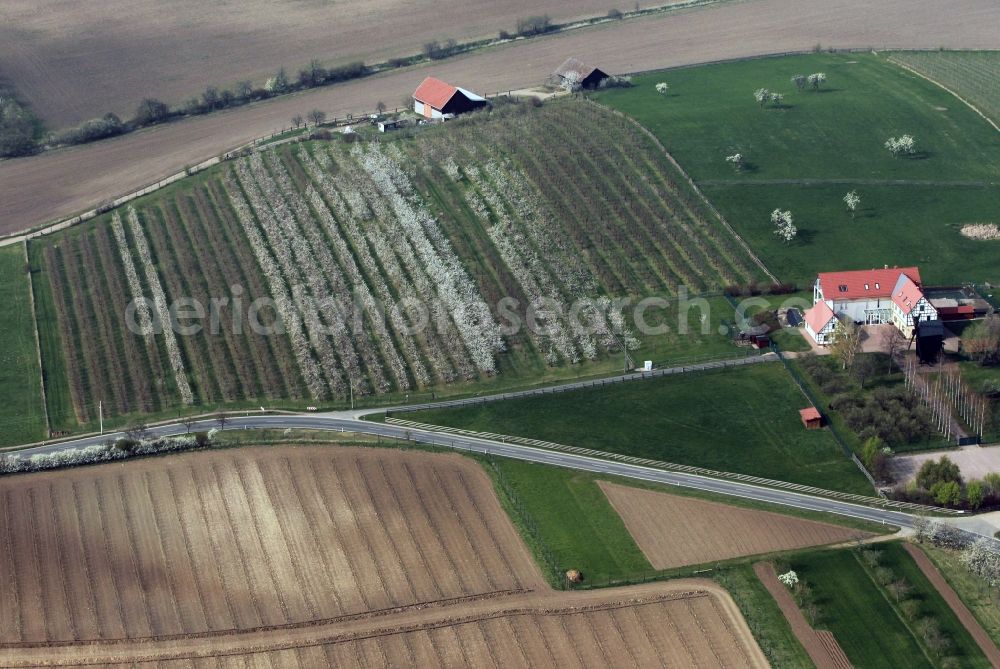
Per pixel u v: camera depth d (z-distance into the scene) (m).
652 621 165.88
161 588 174.12
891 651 160.75
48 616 170.12
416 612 168.62
